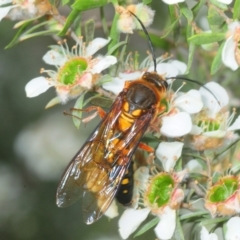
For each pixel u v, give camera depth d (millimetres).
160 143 256
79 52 258
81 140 333
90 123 332
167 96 259
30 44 333
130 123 256
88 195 256
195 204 260
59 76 258
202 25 277
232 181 253
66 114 256
